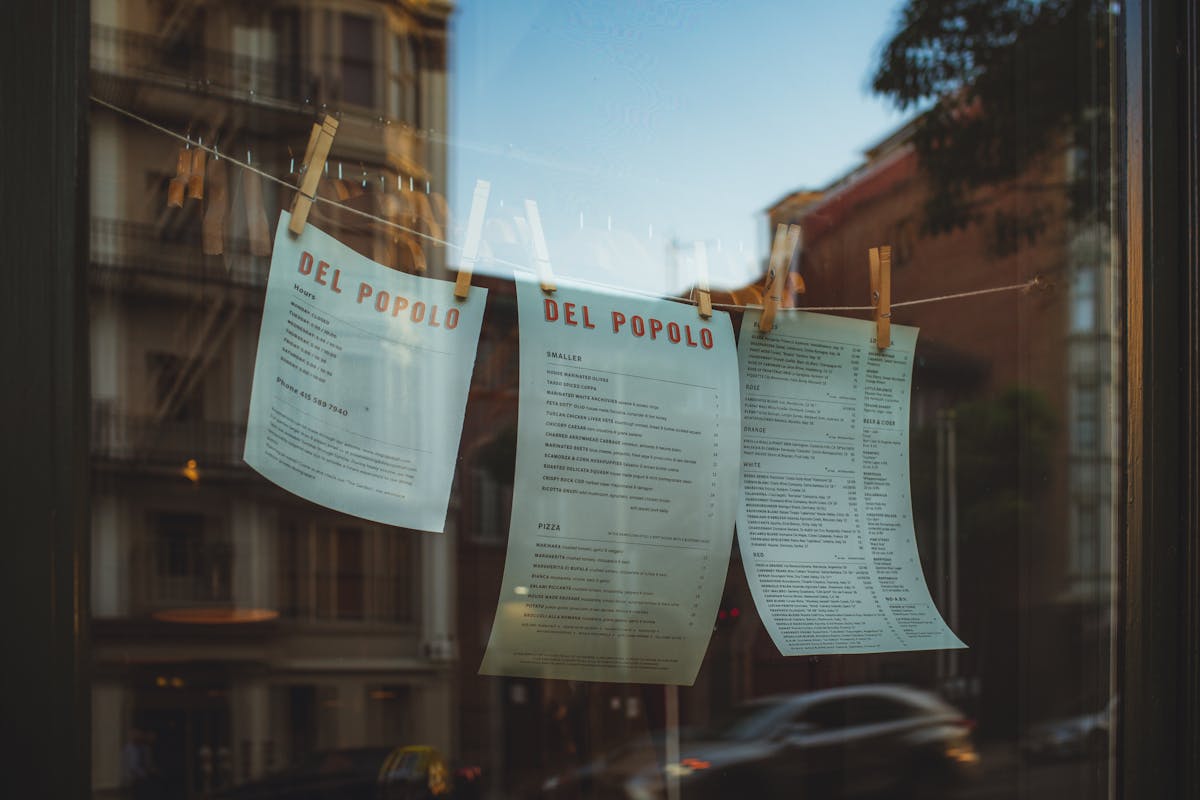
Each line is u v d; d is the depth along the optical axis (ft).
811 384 3.73
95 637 3.02
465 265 3.12
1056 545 4.04
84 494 2.39
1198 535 3.51
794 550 3.60
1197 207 3.56
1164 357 3.60
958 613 4.33
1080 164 4.32
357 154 3.38
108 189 3.01
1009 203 4.72
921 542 4.32
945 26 4.94
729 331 3.49
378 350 2.96
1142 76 3.62
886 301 3.84
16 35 2.32
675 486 3.33
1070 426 4.09
